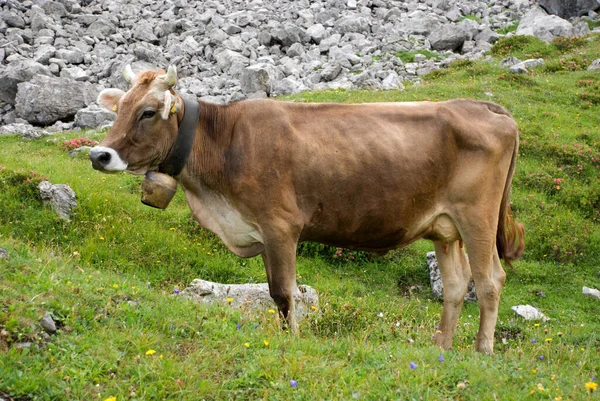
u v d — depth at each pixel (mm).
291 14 34188
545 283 13711
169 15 34750
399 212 7809
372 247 8164
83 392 5602
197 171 7672
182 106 7590
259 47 30750
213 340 6656
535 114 20141
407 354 6707
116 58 29641
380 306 11719
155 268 13008
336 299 11836
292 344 6688
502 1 36219
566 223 15203
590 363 8242
